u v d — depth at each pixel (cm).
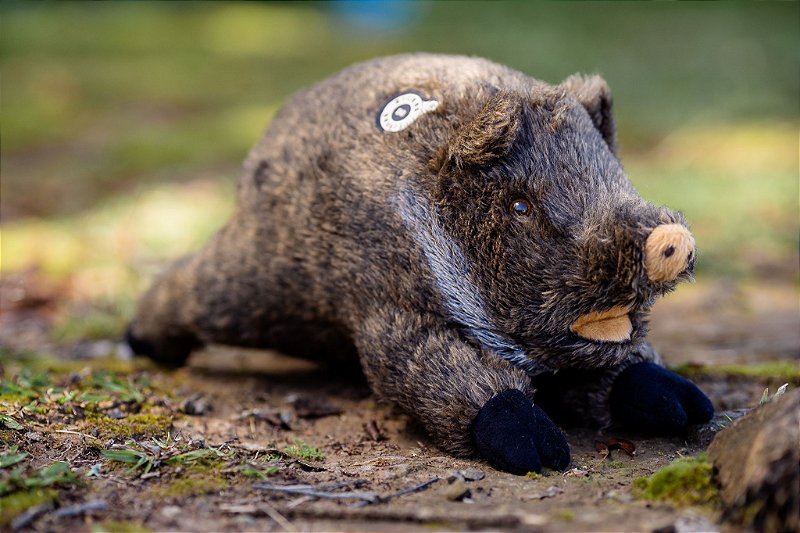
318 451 718
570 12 3766
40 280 1368
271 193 831
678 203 1745
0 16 4019
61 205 1866
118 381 878
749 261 1476
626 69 3052
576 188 693
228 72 3441
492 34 3553
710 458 599
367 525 562
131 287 1309
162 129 2647
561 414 788
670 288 665
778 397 593
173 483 623
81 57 3556
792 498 511
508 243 693
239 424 804
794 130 2472
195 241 1541
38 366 963
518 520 556
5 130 2539
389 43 3806
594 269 657
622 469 675
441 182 718
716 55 3139
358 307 764
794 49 3155
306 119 835
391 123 769
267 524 565
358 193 760
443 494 616
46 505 568
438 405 699
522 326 698
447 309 712
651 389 739
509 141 695
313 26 4397
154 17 4375
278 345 878
